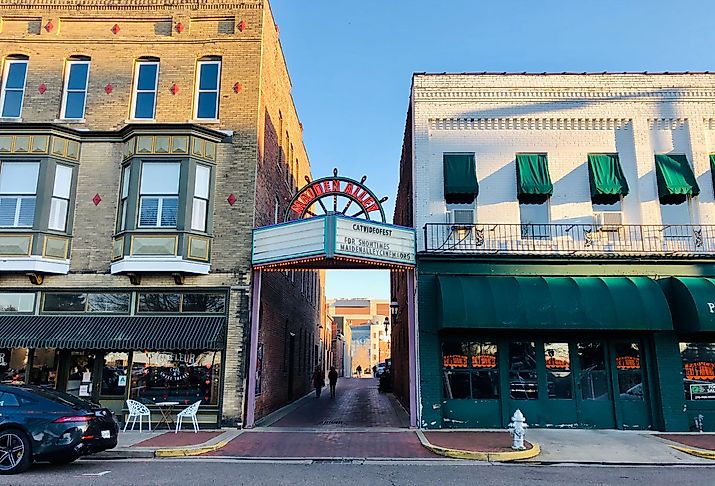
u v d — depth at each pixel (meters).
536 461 10.78
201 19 17.11
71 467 9.92
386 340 85.12
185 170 15.32
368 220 14.88
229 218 15.69
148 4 17.14
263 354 17.27
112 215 15.65
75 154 15.94
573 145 16.20
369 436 13.38
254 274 15.66
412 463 10.47
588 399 14.66
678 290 14.43
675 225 15.26
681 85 16.41
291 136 23.91
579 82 16.47
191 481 8.72
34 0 17.17
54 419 9.50
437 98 16.47
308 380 30.88
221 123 16.38
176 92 16.59
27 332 14.38
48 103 16.47
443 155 16.22
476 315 13.94
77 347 14.07
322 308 42.12
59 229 15.45
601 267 15.16
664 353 14.65
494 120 16.36
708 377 14.64
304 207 16.02
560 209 15.77
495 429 14.31
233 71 16.70
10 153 15.37
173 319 14.95
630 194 15.84
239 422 14.52
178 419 13.65
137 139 15.54
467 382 14.82
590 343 15.02
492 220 15.70
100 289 15.22
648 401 14.62
